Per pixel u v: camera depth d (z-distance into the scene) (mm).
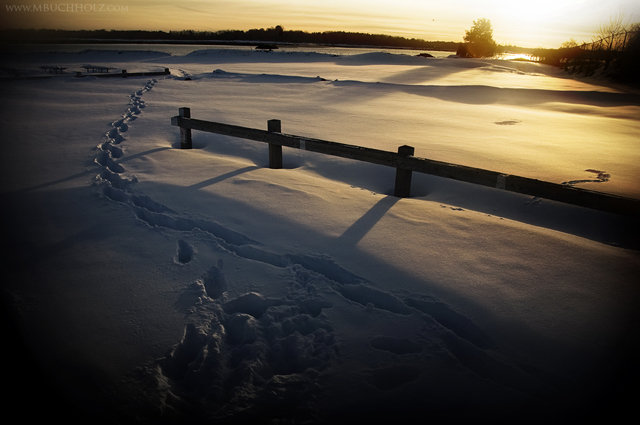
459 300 2586
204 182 4789
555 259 3078
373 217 3848
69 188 4672
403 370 2090
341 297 2676
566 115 11125
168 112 9852
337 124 8688
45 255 3207
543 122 9625
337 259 3084
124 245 3379
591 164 5738
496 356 2156
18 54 33594
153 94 13109
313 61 34938
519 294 2637
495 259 3078
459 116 10164
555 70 30062
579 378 2004
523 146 6855
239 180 4852
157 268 3035
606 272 2898
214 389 1980
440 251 3201
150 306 2588
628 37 24781
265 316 2484
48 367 2074
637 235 3594
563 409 1844
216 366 2119
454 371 2061
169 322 2439
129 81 16828
